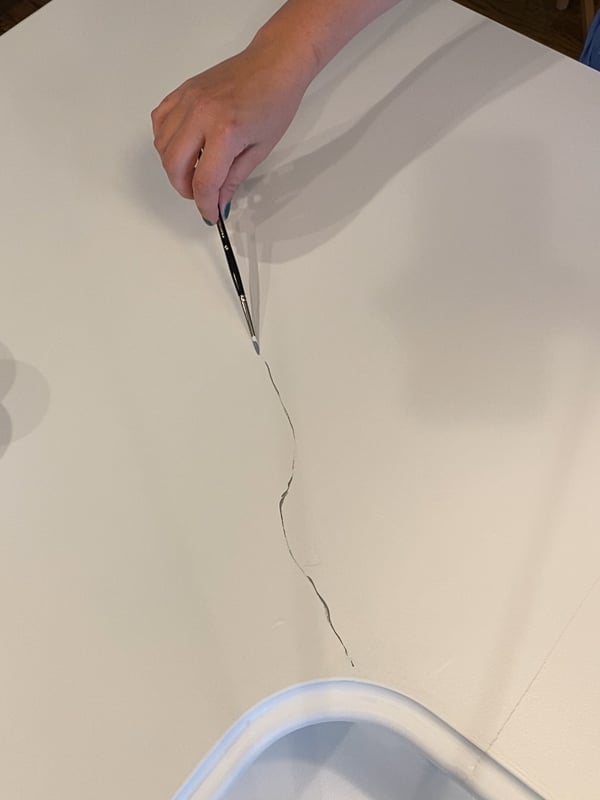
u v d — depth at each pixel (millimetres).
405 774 535
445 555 488
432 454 524
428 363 562
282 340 582
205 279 619
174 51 750
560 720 437
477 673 454
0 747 444
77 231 650
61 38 767
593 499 500
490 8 1668
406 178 652
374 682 456
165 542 502
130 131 704
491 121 674
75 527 512
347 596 479
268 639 469
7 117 719
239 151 628
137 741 444
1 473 536
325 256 620
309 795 548
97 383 572
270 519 507
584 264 596
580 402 537
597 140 655
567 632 460
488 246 611
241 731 456
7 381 575
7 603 487
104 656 468
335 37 668
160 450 539
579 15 1649
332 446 533
